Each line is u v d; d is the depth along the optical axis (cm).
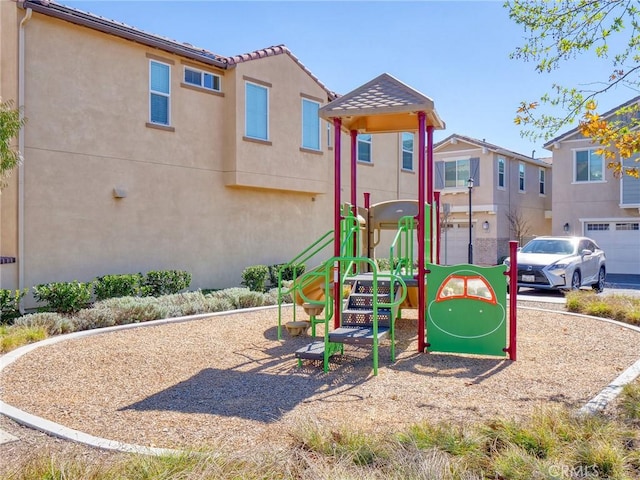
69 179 1127
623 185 2303
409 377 615
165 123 1309
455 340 721
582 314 1053
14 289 1042
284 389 562
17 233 1046
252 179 1441
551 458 353
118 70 1209
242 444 404
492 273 707
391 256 709
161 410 490
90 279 1163
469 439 379
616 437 383
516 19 719
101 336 809
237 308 1119
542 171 3139
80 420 462
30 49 1061
